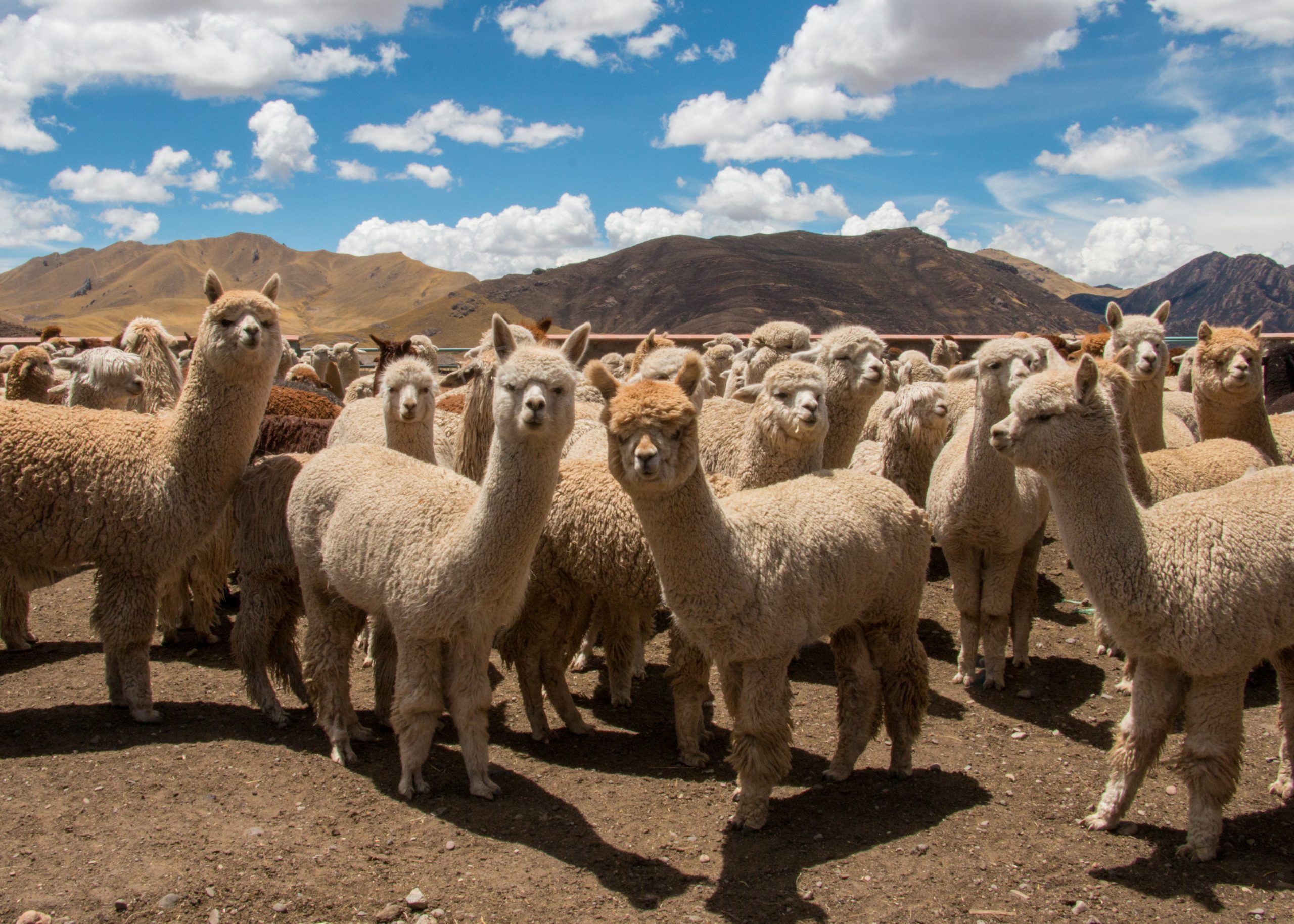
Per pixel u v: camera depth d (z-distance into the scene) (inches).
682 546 173.3
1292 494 177.6
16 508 220.5
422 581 183.0
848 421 281.3
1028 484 257.4
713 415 319.6
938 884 162.2
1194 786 170.9
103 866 160.7
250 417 235.9
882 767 217.3
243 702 246.5
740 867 167.9
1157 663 177.2
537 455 177.2
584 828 181.6
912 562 207.9
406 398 257.0
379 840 174.2
